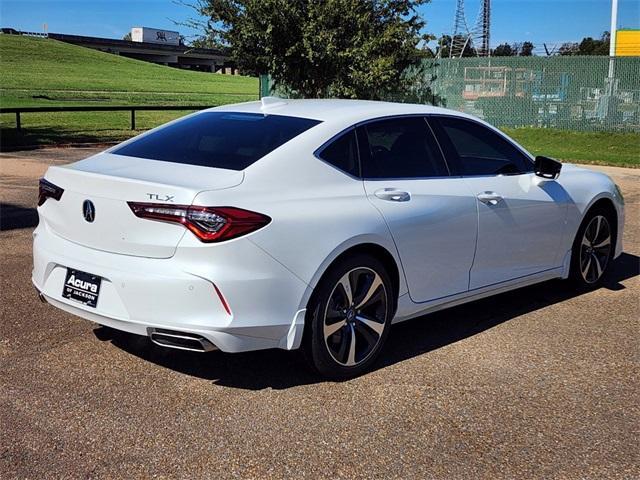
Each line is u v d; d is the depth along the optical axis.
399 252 4.28
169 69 96.69
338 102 4.93
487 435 3.50
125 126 24.06
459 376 4.20
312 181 4.00
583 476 3.16
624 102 19.83
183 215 3.52
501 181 5.05
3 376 4.01
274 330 3.73
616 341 4.85
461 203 4.66
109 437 3.37
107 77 71.06
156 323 3.59
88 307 3.81
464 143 5.00
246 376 4.11
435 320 5.26
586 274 6.00
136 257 3.69
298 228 3.76
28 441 3.31
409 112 4.75
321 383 4.05
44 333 4.70
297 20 16.12
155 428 3.46
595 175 6.12
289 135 4.16
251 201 3.66
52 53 90.00
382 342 4.30
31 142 17.92
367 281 4.15
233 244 3.54
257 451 3.28
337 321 4.02
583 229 5.88
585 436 3.51
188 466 3.14
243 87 69.44
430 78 21.25
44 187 4.18
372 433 3.48
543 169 5.27
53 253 4.04
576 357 4.55
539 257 5.43
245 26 16.17
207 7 16.31
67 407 3.66
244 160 3.96
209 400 3.79
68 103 36.94
